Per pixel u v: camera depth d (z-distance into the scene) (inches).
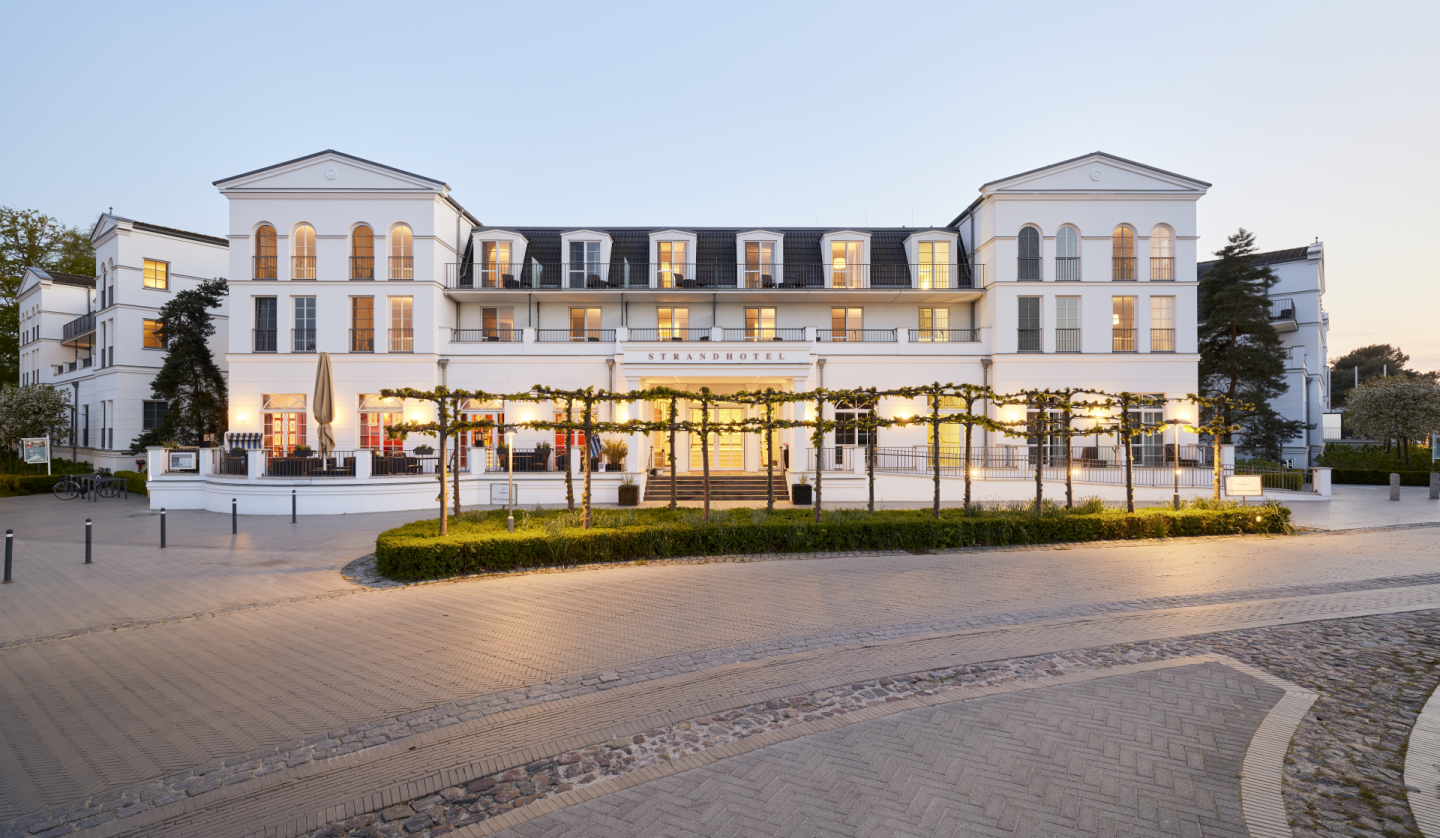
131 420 1190.3
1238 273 1148.5
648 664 260.2
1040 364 1000.2
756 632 298.4
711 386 1011.9
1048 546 506.0
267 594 380.5
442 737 201.3
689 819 154.9
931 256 1091.3
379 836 152.4
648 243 1143.6
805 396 564.1
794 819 153.7
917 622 312.3
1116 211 1019.9
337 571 440.5
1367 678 239.1
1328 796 161.5
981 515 537.0
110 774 183.3
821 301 1095.0
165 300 1232.2
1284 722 202.4
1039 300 1019.3
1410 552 475.8
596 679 245.6
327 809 164.6
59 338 1465.3
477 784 174.9
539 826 153.8
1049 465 891.4
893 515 536.1
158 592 386.6
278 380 982.4
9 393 1170.0
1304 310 1419.8
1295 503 778.2
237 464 773.9
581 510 554.9
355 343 996.6
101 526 656.4
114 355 1185.4
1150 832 146.6
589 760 185.8
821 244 1127.0
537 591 377.4
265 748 197.0
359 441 979.3
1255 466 972.6
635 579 404.5
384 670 257.3
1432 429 1096.2
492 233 1080.2
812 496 807.1
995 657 263.6
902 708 215.5
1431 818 151.1
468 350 997.8
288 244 990.4
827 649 274.5
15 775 182.9
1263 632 293.4
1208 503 604.7
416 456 835.4
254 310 992.2
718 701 223.9
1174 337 1013.2
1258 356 1121.4
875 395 562.6
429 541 420.2
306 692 237.1
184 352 1049.5
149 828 158.2
